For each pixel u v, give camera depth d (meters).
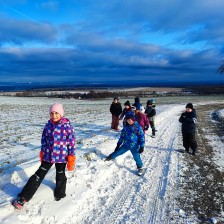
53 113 4.54
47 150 4.59
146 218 4.75
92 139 10.70
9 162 7.30
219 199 5.67
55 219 4.36
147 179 6.64
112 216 4.74
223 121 19.31
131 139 6.98
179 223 4.63
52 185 5.32
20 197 4.39
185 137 9.43
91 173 6.39
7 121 19.39
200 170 7.57
